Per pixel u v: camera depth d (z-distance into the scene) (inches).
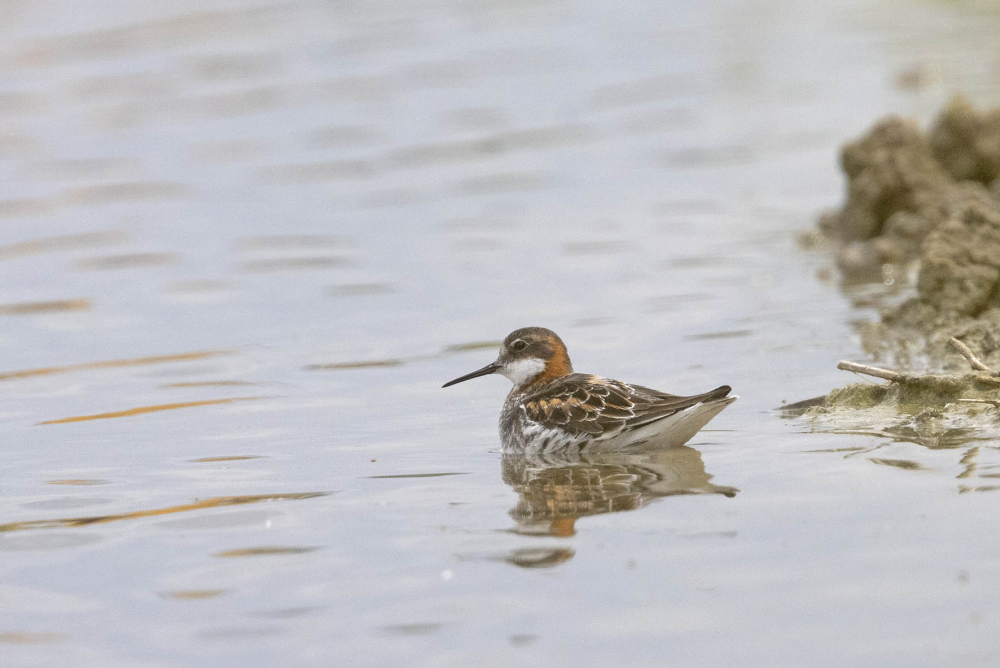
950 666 305.1
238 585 374.9
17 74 1456.7
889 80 1349.7
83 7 1712.6
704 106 1315.2
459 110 1307.8
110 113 1325.0
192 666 325.7
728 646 322.0
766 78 1401.3
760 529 395.9
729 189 1053.8
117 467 511.8
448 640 332.2
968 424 485.4
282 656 328.5
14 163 1195.9
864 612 334.6
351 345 713.6
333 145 1216.2
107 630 349.1
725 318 722.2
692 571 366.9
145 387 645.3
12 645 342.3
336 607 355.9
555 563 378.9
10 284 877.2
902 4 1748.3
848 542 378.9
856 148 895.1
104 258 934.4
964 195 819.4
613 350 671.1
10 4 1737.2
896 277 784.3
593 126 1258.0
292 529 423.2
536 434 505.4
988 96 1211.9
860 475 440.1
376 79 1407.5
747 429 518.0
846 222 888.9
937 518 391.2
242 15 1675.7
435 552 393.7
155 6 1716.3
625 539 395.9
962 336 598.2
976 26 1566.2
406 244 944.3
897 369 586.2
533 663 318.7
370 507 443.5
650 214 994.7
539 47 1534.2
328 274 875.4
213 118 1305.4
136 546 412.8
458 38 1573.6
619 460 489.1
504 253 908.0
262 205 1063.6
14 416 602.5
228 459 516.7
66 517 447.2
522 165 1151.6
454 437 541.3
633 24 1656.0
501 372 569.6
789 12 1733.5
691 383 601.3
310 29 1605.6
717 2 1781.5
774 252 875.4
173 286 859.4
